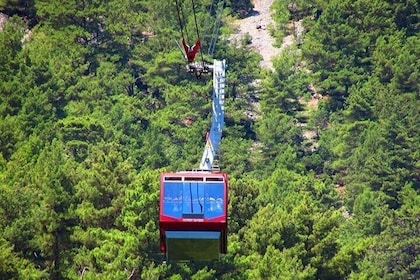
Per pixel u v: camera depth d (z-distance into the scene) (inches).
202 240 6063.0
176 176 6092.5
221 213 6043.3
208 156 6796.3
